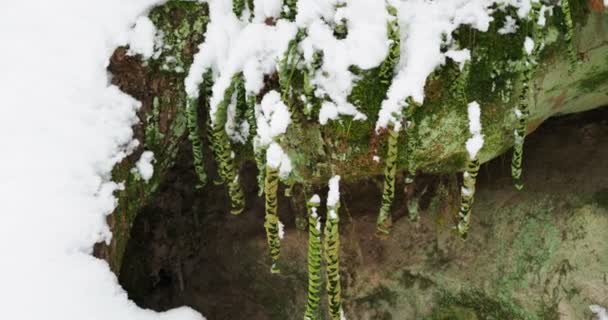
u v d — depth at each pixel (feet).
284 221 9.64
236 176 7.79
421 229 9.25
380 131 6.51
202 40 7.68
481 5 6.55
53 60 7.46
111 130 7.29
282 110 6.27
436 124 6.77
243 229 9.91
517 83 6.95
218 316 9.95
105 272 6.60
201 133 8.55
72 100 7.25
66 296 6.31
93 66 7.36
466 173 6.82
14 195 6.77
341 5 6.40
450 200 8.87
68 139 7.10
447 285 9.00
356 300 9.39
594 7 6.84
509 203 8.90
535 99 7.47
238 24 7.19
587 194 8.37
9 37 7.71
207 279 10.12
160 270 9.94
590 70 7.55
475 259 8.89
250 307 9.86
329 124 6.59
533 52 6.61
